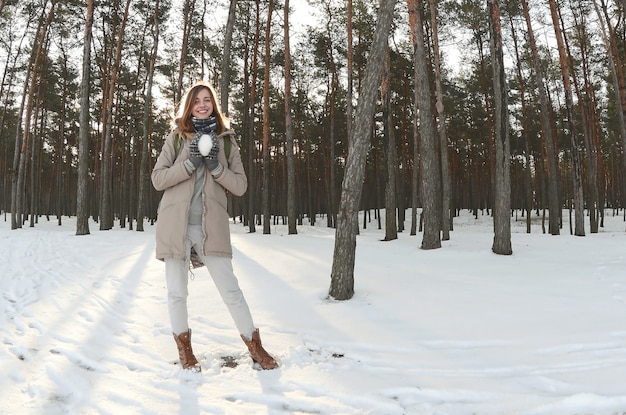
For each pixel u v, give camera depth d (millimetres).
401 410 2211
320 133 28188
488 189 35594
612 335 3354
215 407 2234
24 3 20281
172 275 2766
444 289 5148
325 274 6195
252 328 2828
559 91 22734
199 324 3846
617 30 18219
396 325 3777
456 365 2852
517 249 9070
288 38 16516
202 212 2744
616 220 28094
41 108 27828
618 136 28094
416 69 9836
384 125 13930
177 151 2850
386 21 4930
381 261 7395
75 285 5668
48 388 2428
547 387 2459
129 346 3236
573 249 8922
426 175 9461
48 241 12242
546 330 3531
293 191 16312
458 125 28312
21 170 21453
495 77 8633
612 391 2344
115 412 2166
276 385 2523
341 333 3576
